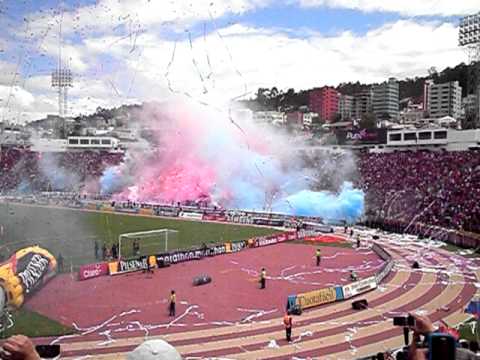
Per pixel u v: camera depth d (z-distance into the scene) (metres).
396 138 98.62
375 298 38.16
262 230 72.25
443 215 66.62
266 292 39.75
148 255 48.94
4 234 62.41
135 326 31.09
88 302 36.03
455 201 67.75
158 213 87.38
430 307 35.62
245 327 31.28
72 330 30.06
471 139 89.00
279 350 27.50
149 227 71.94
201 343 28.44
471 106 120.75
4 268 33.09
